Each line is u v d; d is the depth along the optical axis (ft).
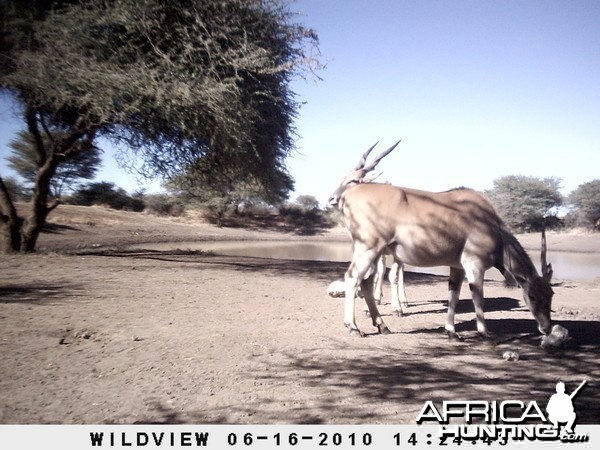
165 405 13.01
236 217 164.35
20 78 37.29
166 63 38.75
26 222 49.44
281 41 44.96
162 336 19.25
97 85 36.94
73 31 37.47
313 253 92.94
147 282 32.14
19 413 12.30
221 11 40.81
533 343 19.97
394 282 25.18
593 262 82.23
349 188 20.25
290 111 49.70
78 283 30.32
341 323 22.68
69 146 46.52
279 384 14.62
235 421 12.27
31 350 16.78
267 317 23.39
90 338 18.61
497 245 20.03
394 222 19.21
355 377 15.33
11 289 27.17
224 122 39.01
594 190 129.39
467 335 21.12
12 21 37.96
